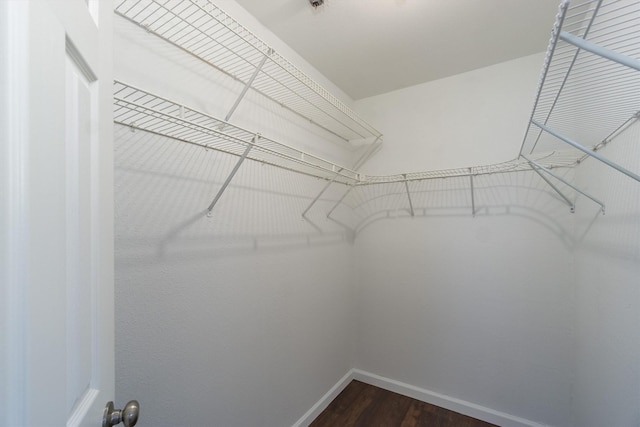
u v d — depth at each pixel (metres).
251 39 1.40
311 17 1.44
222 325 1.25
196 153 1.14
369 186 2.32
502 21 1.45
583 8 1.21
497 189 1.84
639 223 0.93
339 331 2.16
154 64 1.02
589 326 1.39
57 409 0.37
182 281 1.09
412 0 1.32
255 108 1.45
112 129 0.59
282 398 1.59
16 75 0.31
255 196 1.44
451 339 1.97
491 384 1.84
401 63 1.84
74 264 0.44
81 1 0.47
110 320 0.58
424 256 2.08
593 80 0.80
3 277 0.29
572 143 0.91
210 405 1.19
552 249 1.68
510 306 1.79
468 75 1.95
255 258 1.43
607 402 1.19
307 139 1.87
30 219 0.32
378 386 2.21
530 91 1.74
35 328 0.33
